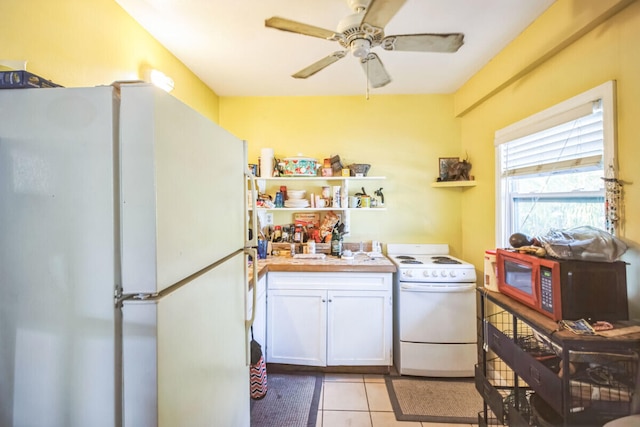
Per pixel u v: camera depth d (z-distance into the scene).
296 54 2.09
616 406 1.02
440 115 2.88
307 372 2.36
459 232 2.89
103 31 1.48
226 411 1.13
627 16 1.23
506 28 1.78
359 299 2.31
